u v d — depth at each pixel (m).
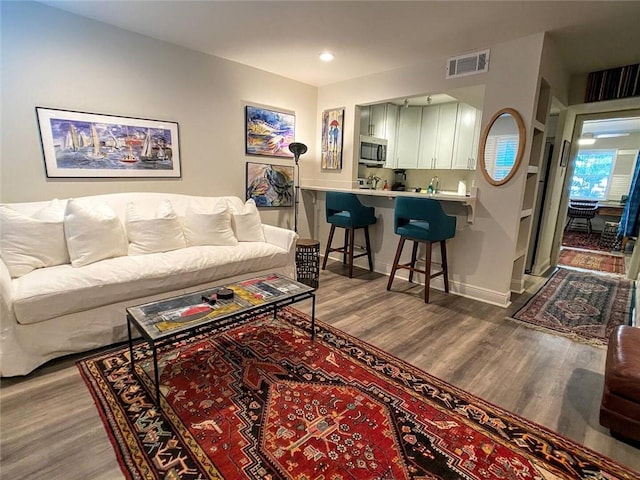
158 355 2.14
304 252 3.62
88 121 2.78
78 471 1.31
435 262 3.60
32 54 2.46
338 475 1.31
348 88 4.22
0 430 1.51
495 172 3.08
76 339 2.09
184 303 1.98
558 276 4.27
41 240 2.26
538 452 1.46
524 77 2.83
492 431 1.57
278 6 2.39
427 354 2.25
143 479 1.27
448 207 3.45
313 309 2.31
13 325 1.85
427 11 2.40
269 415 1.63
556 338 2.54
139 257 2.52
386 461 1.38
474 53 3.10
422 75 3.52
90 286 2.10
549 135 4.02
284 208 4.44
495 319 2.85
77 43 2.64
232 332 2.48
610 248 6.14
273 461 1.37
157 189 3.28
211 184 3.67
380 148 5.12
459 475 1.33
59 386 1.82
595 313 3.06
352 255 3.87
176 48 3.19
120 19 2.68
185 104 3.34
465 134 4.99
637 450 1.49
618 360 1.56
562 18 2.45
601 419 1.57
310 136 4.60
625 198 7.25
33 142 2.55
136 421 1.57
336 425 1.58
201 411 1.65
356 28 2.73
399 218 3.30
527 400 1.81
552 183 4.06
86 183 2.84
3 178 2.46
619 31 2.66
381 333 2.54
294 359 2.13
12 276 2.11
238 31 2.85
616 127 6.68
